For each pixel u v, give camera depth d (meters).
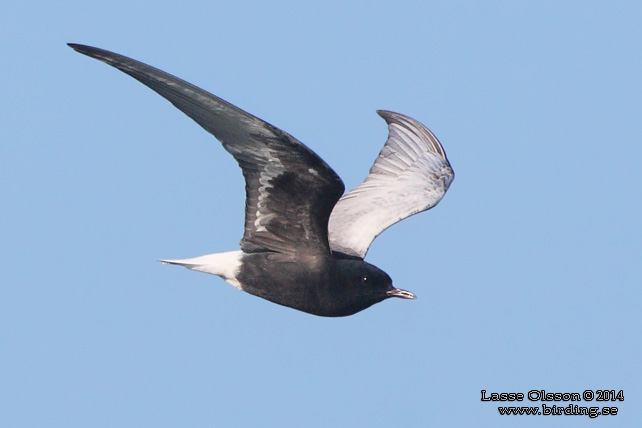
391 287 17.39
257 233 16.64
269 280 16.89
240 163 15.73
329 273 16.92
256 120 14.91
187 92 14.76
